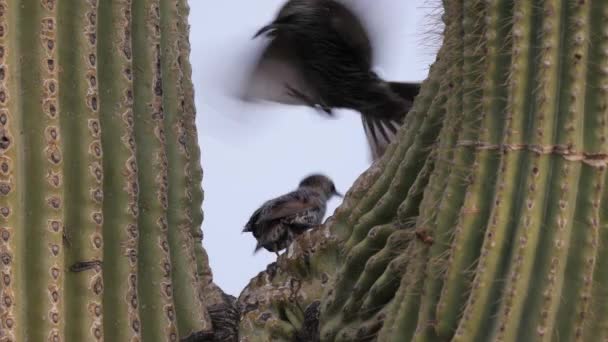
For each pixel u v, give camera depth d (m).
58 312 7.63
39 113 7.86
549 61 6.98
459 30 7.64
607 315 6.90
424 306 7.19
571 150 6.88
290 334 9.27
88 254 7.92
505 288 6.83
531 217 6.83
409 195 8.18
